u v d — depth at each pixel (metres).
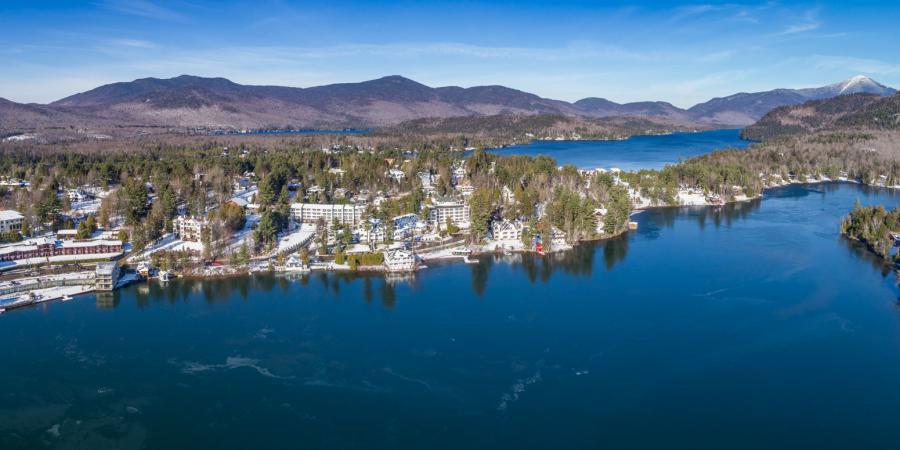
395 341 189.62
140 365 173.38
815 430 140.88
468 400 154.12
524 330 197.75
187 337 193.75
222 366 172.75
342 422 144.75
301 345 187.38
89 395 156.25
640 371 168.62
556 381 163.38
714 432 140.25
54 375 167.00
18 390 158.75
